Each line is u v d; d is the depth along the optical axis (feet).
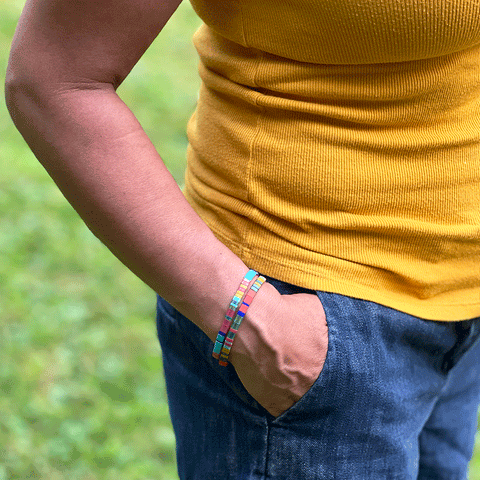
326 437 3.65
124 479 7.43
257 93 3.45
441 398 4.70
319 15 3.13
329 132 3.40
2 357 8.94
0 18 22.20
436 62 3.32
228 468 3.91
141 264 3.30
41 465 7.43
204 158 3.79
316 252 3.56
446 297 3.81
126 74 3.28
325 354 3.48
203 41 3.81
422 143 3.45
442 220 3.61
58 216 12.42
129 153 3.20
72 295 10.42
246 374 3.51
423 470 5.07
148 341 9.65
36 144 3.23
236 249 3.69
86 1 2.97
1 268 10.69
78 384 8.69
